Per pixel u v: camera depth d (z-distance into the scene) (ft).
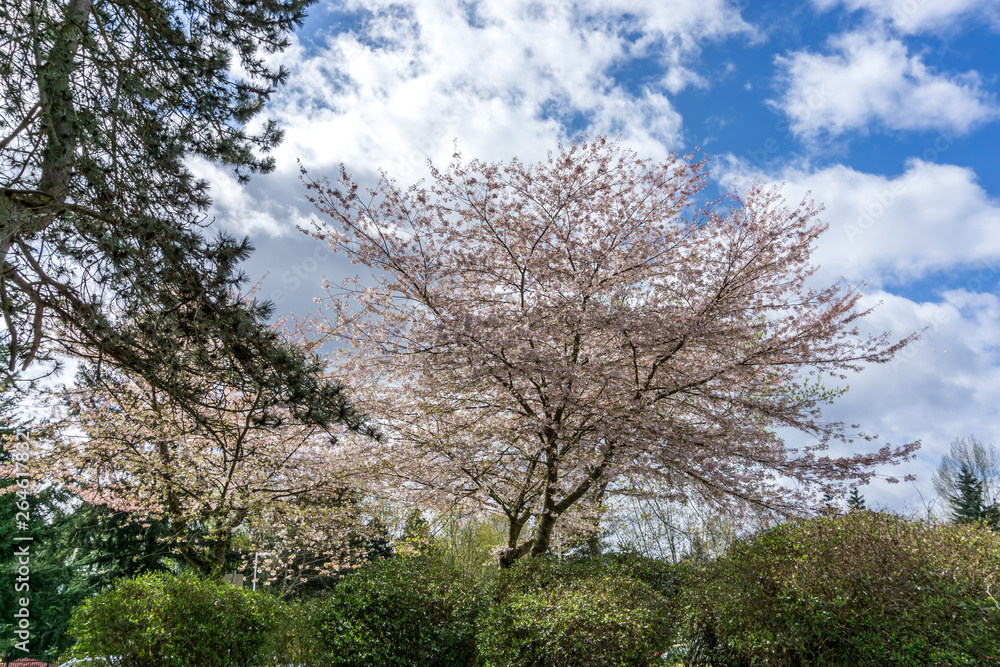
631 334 28.37
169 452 34.55
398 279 30.83
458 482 33.27
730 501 29.35
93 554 54.90
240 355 20.74
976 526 21.71
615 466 27.89
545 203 30.83
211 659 21.83
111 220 19.34
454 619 23.80
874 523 21.50
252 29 23.00
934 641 17.83
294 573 56.85
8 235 17.06
